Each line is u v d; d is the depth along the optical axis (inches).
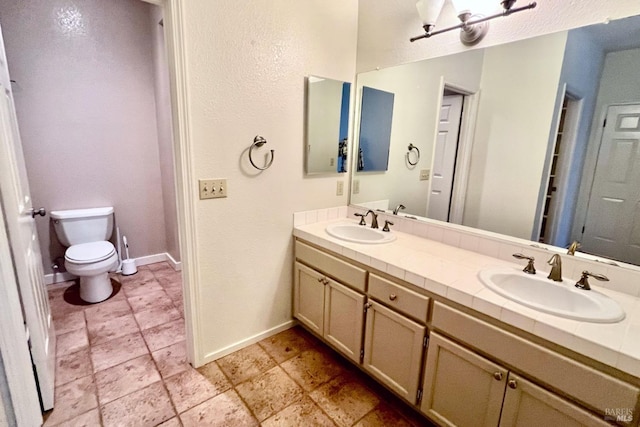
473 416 49.9
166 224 130.9
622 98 49.3
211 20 61.6
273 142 75.8
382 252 66.2
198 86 62.1
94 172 113.0
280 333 88.6
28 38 95.4
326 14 79.4
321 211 90.5
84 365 72.3
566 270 55.8
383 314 62.0
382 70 82.5
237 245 74.9
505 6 55.1
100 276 100.4
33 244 67.3
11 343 49.3
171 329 87.4
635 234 49.8
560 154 56.4
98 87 109.0
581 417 38.0
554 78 55.9
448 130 71.8
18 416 51.5
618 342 36.2
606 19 49.4
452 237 72.0
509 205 63.7
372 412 62.7
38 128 100.7
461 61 67.4
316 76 80.2
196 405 62.6
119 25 109.8
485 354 47.1
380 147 86.2
